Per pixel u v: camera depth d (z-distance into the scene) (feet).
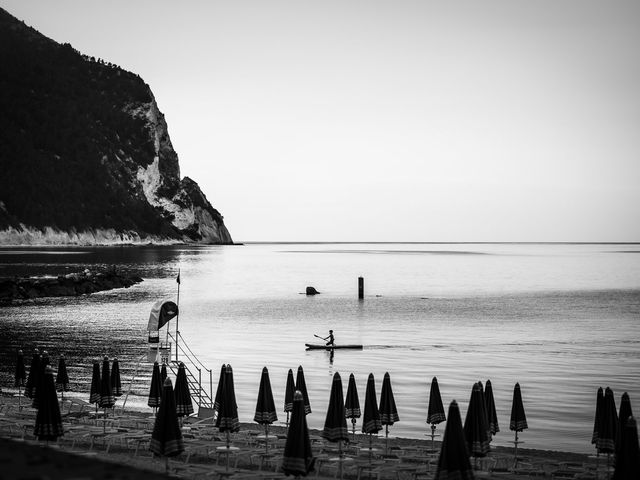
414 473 82.02
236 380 151.84
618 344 210.18
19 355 120.06
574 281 507.30
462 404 131.75
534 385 148.66
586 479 83.97
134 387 142.82
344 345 202.49
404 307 325.01
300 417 71.82
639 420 122.72
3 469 39.55
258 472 80.48
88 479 38.04
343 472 84.43
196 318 276.41
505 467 89.25
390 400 93.30
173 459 87.97
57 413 77.61
